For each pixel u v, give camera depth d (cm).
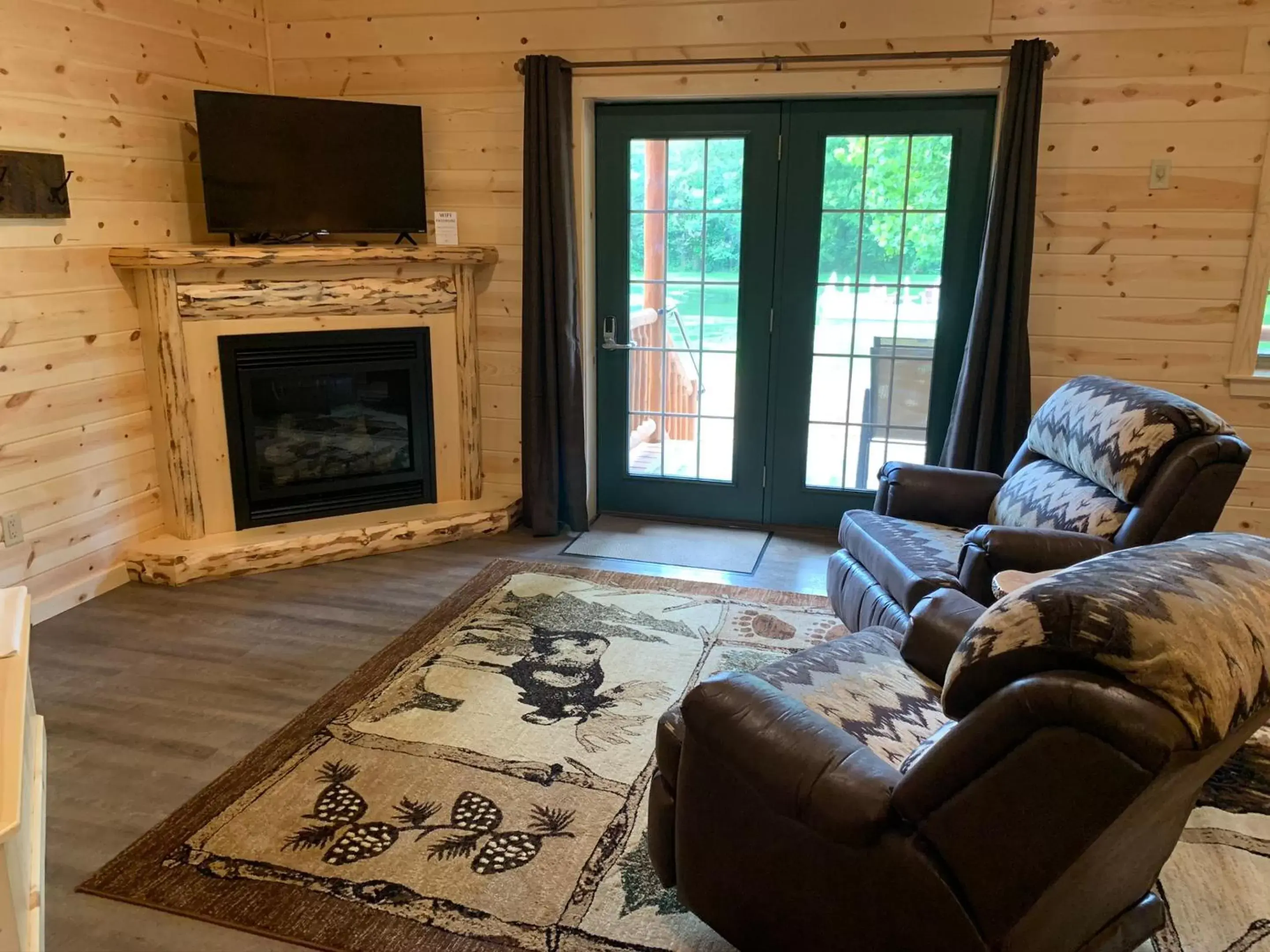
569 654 309
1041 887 127
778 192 403
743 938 172
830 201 399
